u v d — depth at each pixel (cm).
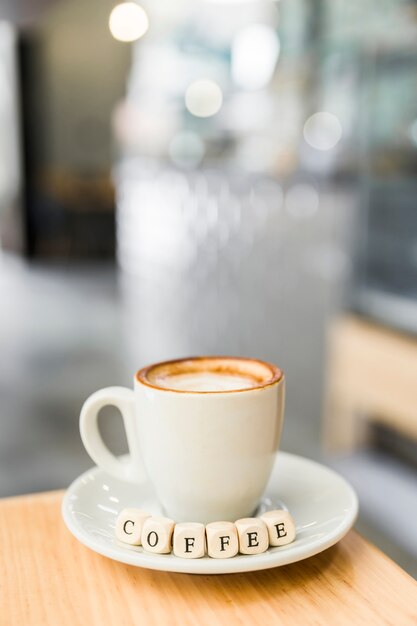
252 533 39
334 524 41
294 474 47
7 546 42
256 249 204
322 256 171
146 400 42
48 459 148
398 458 135
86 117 463
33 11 378
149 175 324
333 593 39
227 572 38
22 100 448
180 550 39
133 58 448
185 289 259
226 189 226
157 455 42
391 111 136
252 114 259
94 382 204
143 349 238
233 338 219
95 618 37
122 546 40
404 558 98
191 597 38
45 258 456
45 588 39
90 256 456
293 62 217
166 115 392
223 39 302
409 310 128
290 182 192
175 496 42
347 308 144
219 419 41
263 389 41
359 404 138
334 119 182
